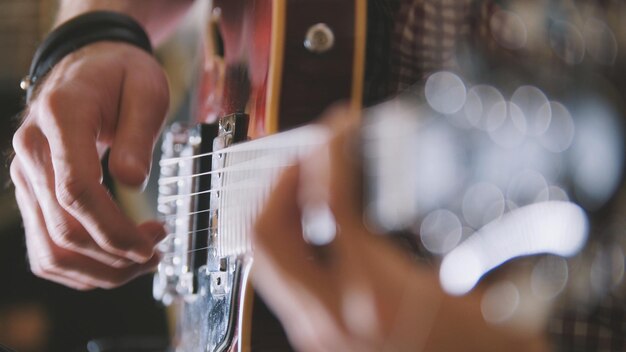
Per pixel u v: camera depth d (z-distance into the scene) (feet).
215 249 2.02
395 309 1.51
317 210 1.59
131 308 4.00
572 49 1.68
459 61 1.76
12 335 3.95
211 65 2.36
